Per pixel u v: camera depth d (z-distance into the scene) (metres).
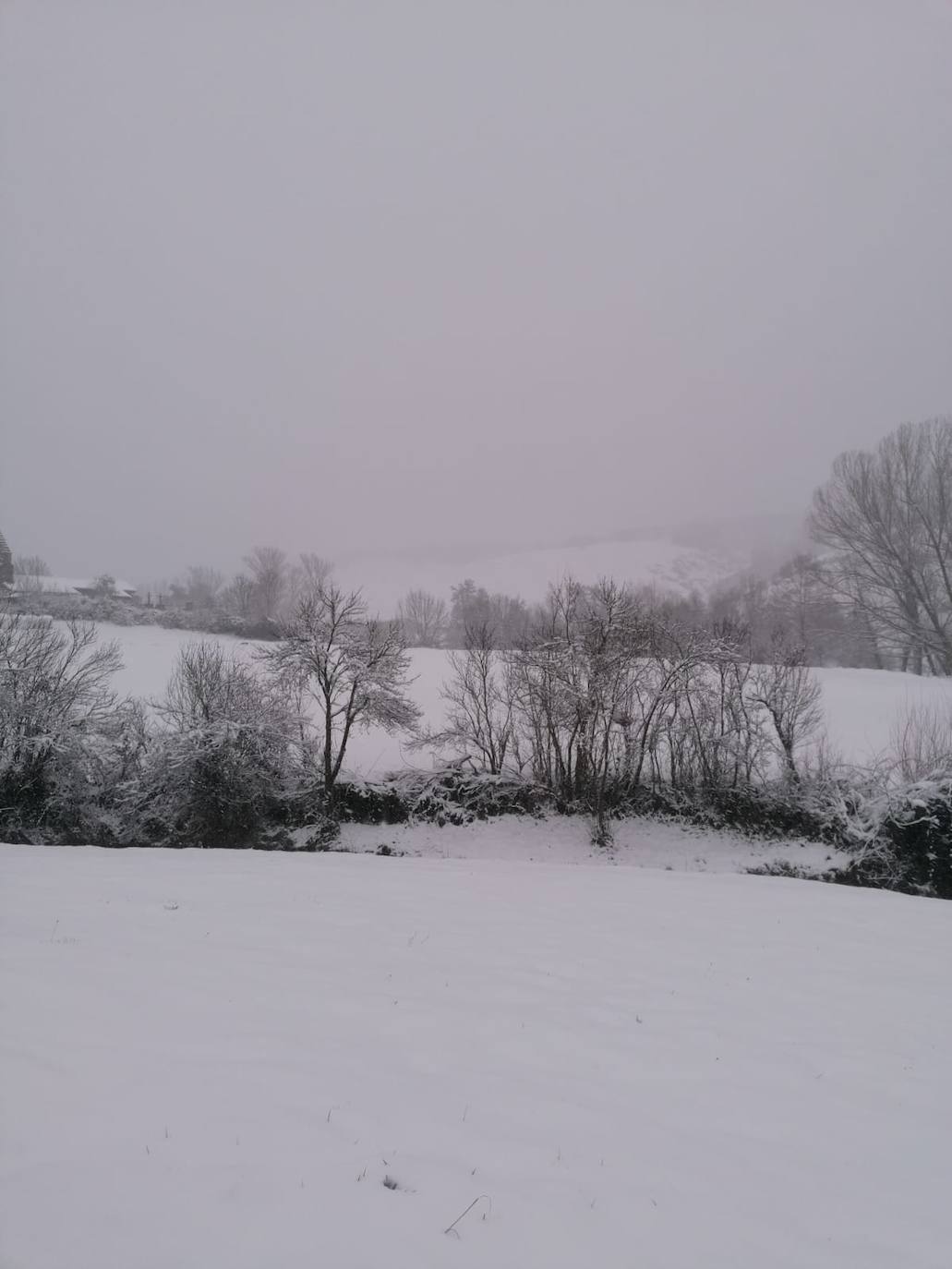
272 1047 6.49
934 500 52.34
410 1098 5.98
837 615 61.25
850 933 13.75
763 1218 5.16
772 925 13.94
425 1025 7.64
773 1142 6.29
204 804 23.83
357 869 16.78
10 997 6.83
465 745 29.12
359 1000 8.05
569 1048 7.62
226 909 11.62
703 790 27.47
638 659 27.67
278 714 25.61
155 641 46.19
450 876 16.69
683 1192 5.32
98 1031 6.32
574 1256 4.39
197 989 7.70
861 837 23.66
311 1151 4.91
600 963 10.71
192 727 24.11
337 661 26.14
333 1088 5.91
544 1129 5.91
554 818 26.80
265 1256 3.83
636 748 27.53
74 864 14.71
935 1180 5.97
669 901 15.54
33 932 9.29
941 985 10.95
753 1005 9.58
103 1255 3.67
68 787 23.38
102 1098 5.18
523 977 9.69
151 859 16.08
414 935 11.16
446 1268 4.04
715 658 27.47
